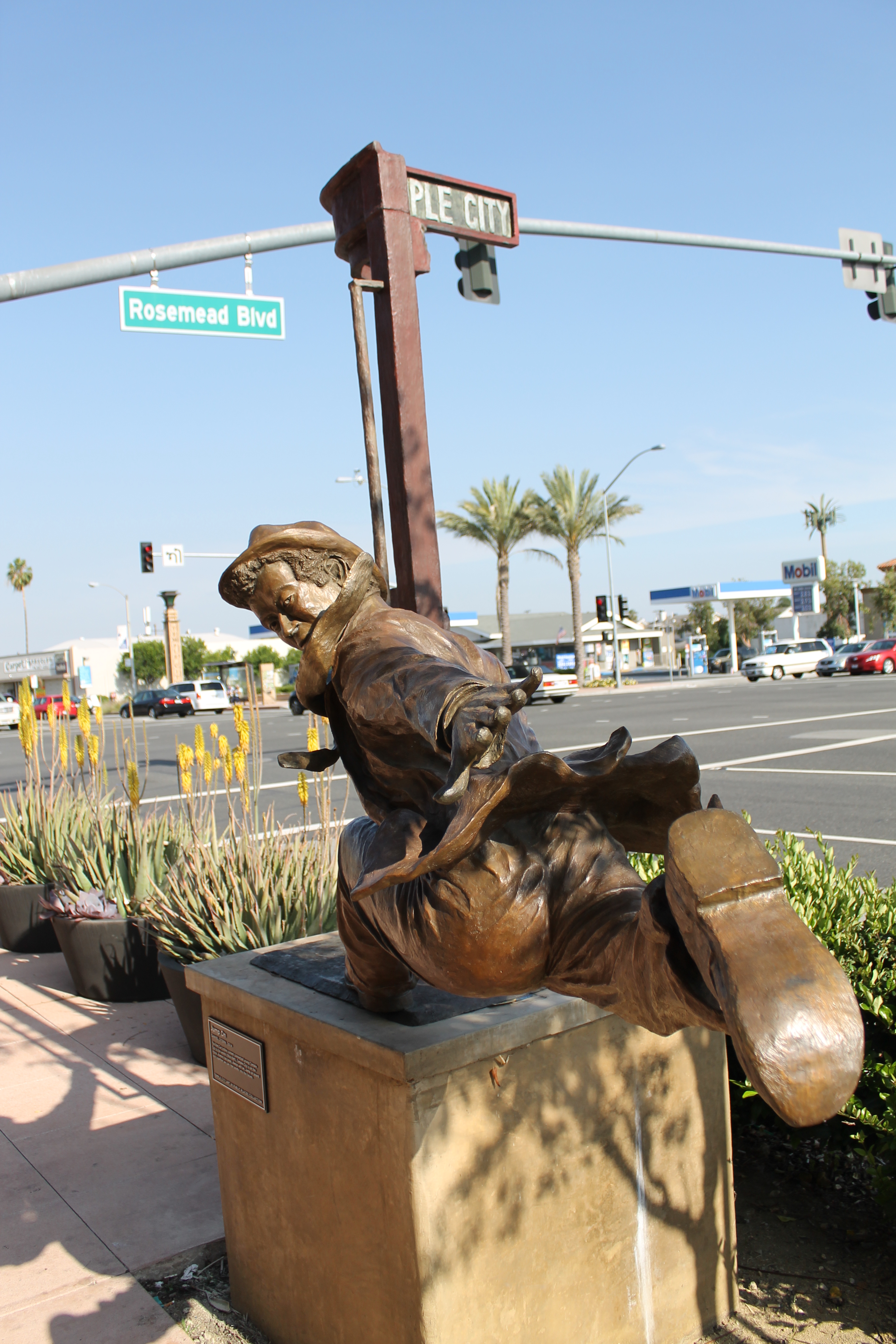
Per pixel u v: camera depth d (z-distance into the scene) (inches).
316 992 91.9
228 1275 107.3
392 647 62.9
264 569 72.2
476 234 140.1
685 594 2420.0
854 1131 116.7
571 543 1702.8
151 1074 165.5
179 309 291.0
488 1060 79.4
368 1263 81.8
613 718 883.4
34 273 245.3
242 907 168.4
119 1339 98.8
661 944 46.0
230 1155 100.3
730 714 847.7
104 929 200.8
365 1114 80.0
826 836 332.2
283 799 482.3
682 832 43.0
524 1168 82.0
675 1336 95.2
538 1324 83.7
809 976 40.1
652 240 364.5
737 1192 124.5
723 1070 98.9
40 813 257.0
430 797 63.7
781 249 416.5
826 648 1646.2
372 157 117.0
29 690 262.2
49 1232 118.6
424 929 58.6
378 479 111.8
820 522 2819.9
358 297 114.1
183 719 1478.8
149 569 1203.9
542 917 55.9
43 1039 183.5
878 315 476.7
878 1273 106.7
